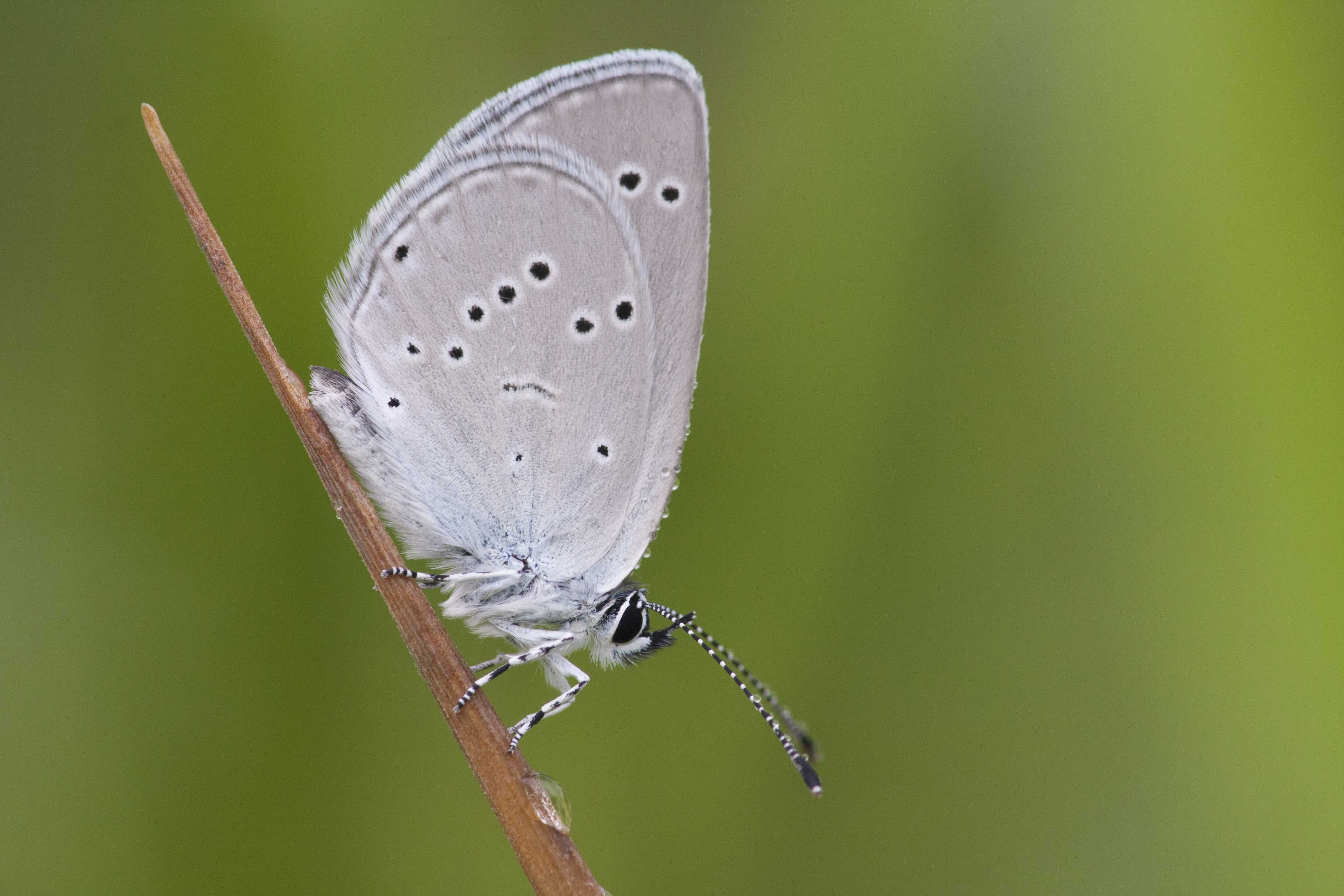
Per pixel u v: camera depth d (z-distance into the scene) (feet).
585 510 0.65
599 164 0.64
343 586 0.66
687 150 0.64
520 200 0.64
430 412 0.64
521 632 0.65
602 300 0.64
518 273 0.64
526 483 0.65
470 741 0.62
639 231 0.64
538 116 0.64
